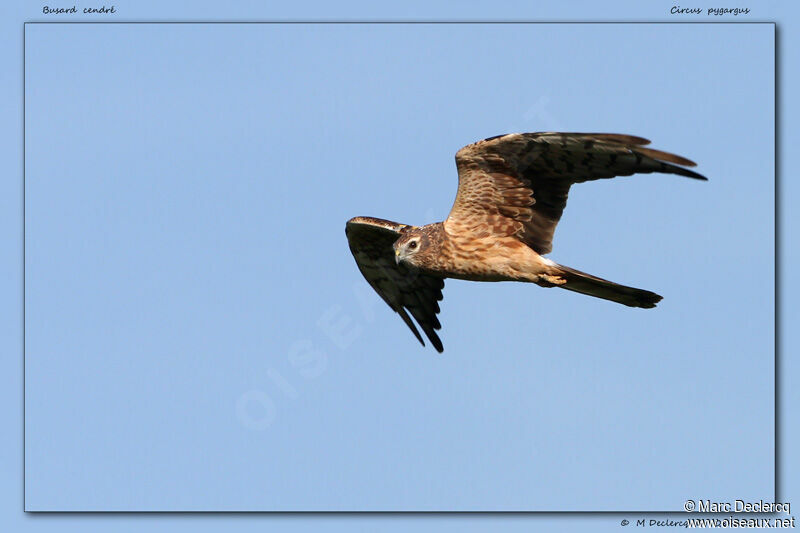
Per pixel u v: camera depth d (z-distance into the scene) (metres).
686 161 15.06
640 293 16.70
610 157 15.82
